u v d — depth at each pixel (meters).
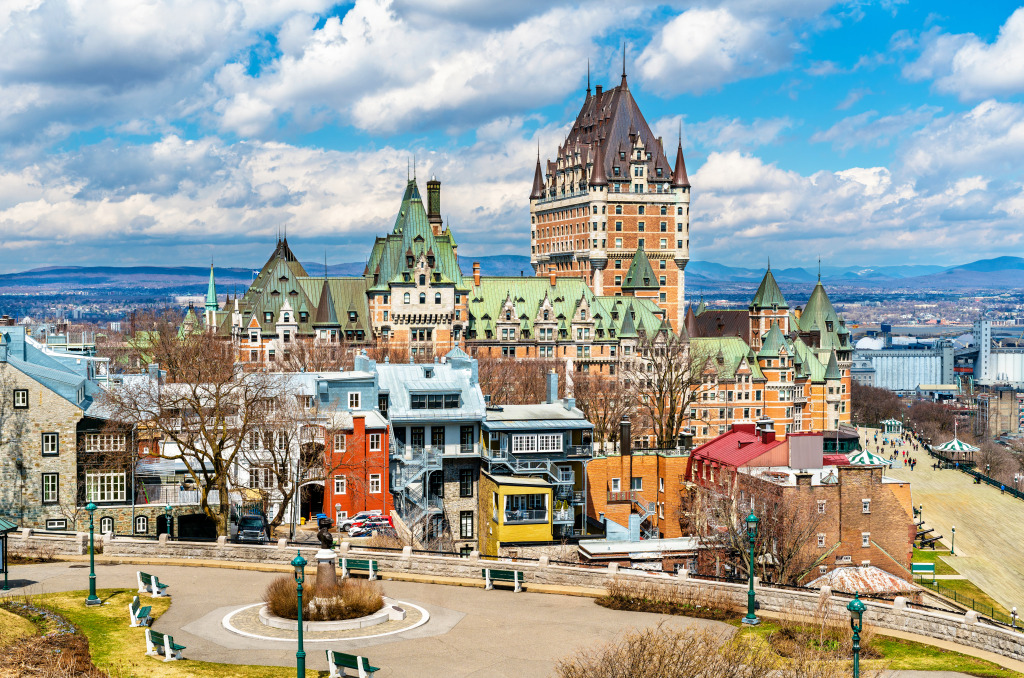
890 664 50.97
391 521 98.06
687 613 60.38
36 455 95.50
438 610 60.91
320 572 58.75
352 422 104.31
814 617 55.38
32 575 67.94
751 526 59.56
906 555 102.75
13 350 103.44
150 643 51.72
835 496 100.75
